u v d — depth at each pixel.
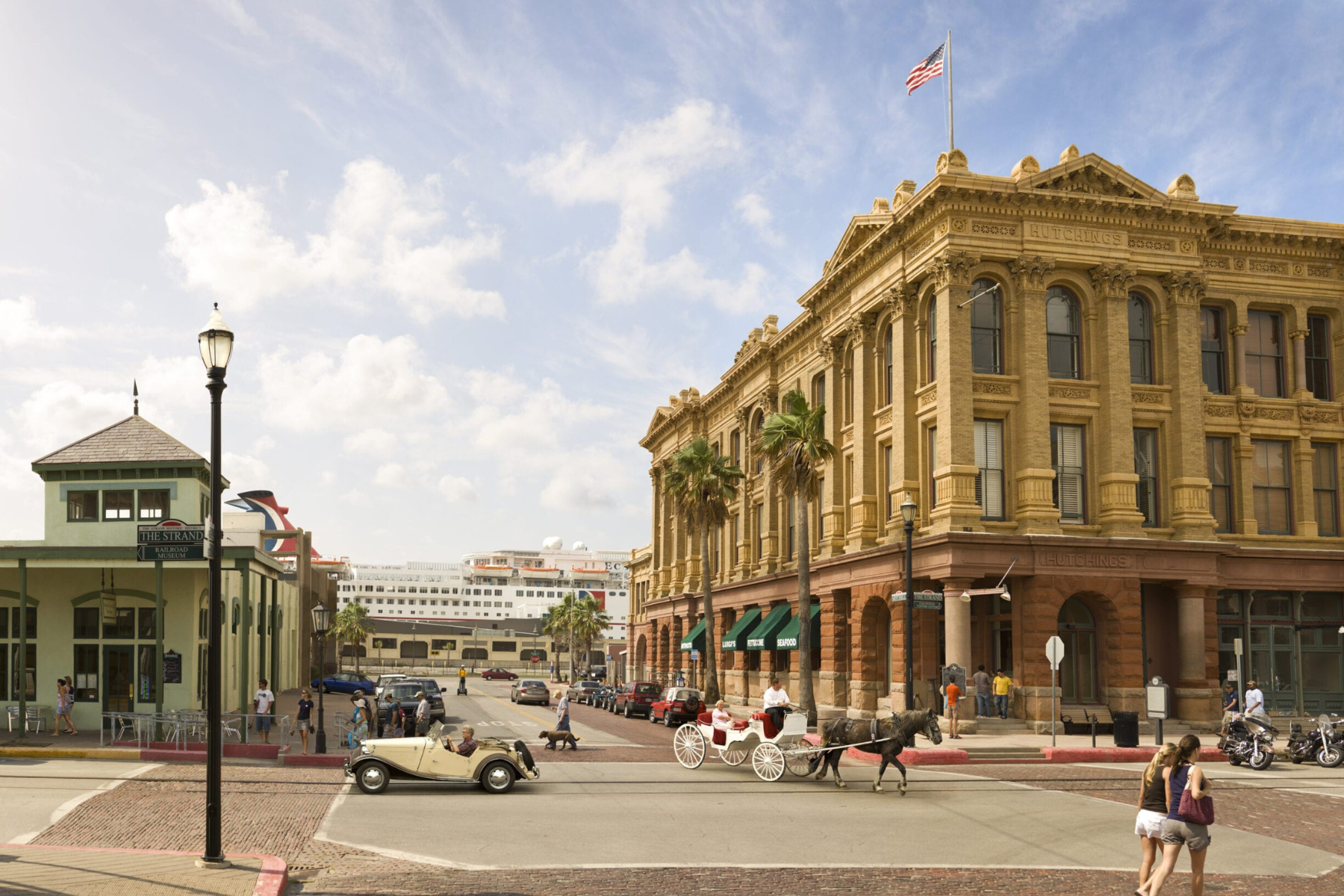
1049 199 38.03
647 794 22.20
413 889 13.39
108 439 38.50
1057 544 36.28
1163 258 39.38
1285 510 41.81
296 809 19.64
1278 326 42.66
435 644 177.00
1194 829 12.06
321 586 93.69
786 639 47.66
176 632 37.34
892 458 41.47
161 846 16.02
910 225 39.97
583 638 131.75
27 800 20.36
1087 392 38.47
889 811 20.14
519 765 22.50
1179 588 38.25
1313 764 28.94
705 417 71.56
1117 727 30.78
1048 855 16.11
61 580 37.59
